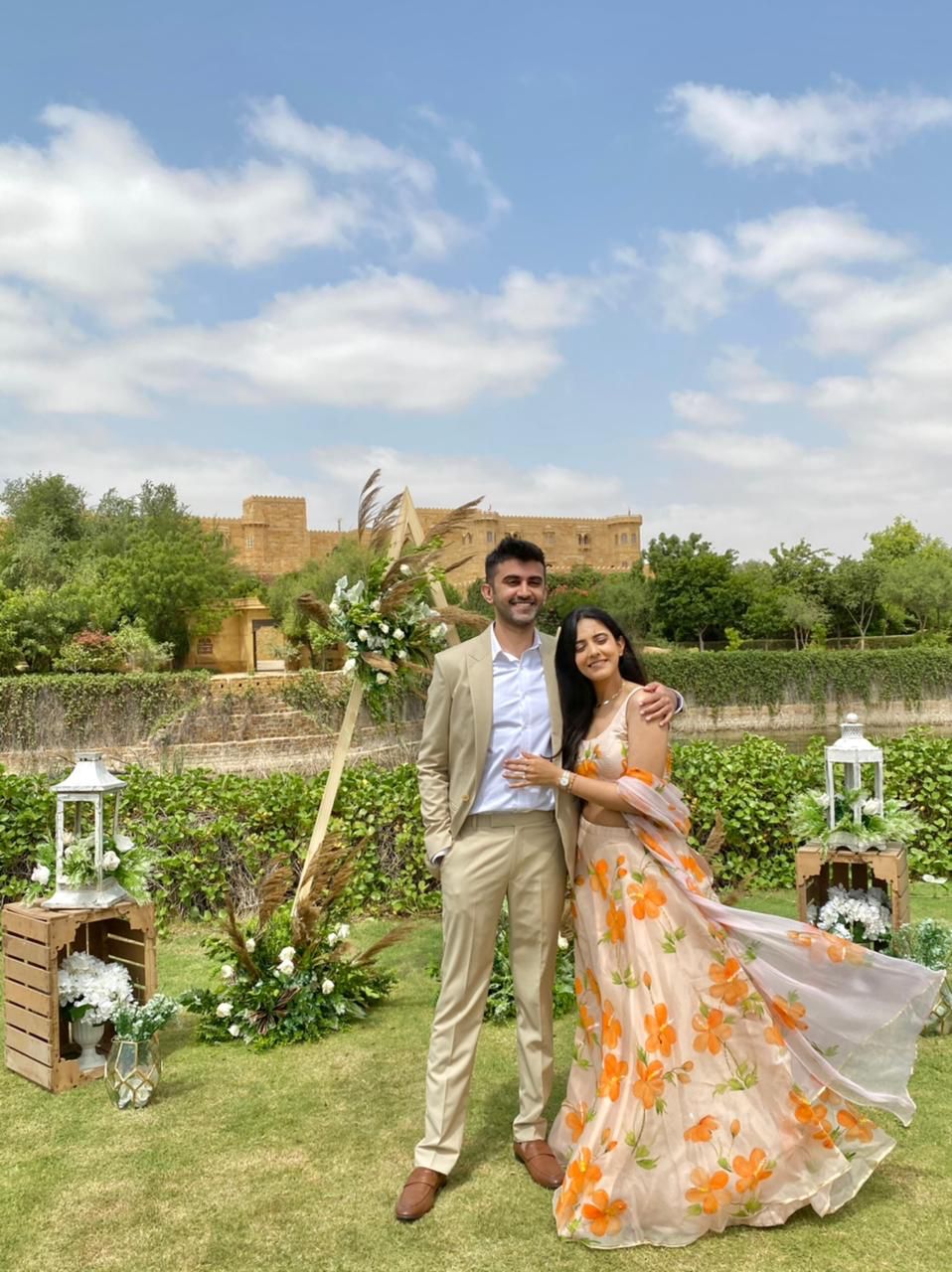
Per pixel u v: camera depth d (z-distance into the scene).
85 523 46.88
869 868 5.35
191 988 5.32
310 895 4.89
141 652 31.55
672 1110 2.93
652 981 3.04
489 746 3.36
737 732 35.91
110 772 4.51
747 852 7.21
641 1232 2.85
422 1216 3.04
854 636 54.03
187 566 36.56
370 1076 4.16
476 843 3.34
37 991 4.15
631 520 74.31
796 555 55.62
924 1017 3.11
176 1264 2.81
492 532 69.81
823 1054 3.10
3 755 23.33
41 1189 3.25
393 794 6.95
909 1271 2.67
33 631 30.17
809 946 3.09
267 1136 3.62
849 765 5.16
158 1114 3.82
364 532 5.30
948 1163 3.27
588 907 3.28
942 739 7.94
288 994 4.67
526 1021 3.39
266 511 65.31
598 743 3.32
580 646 3.38
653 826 3.21
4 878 6.28
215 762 24.67
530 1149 3.33
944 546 70.25
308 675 27.36
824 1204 2.94
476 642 3.47
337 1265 2.79
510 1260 2.79
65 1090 4.09
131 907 4.36
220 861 6.78
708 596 53.09
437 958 5.82
